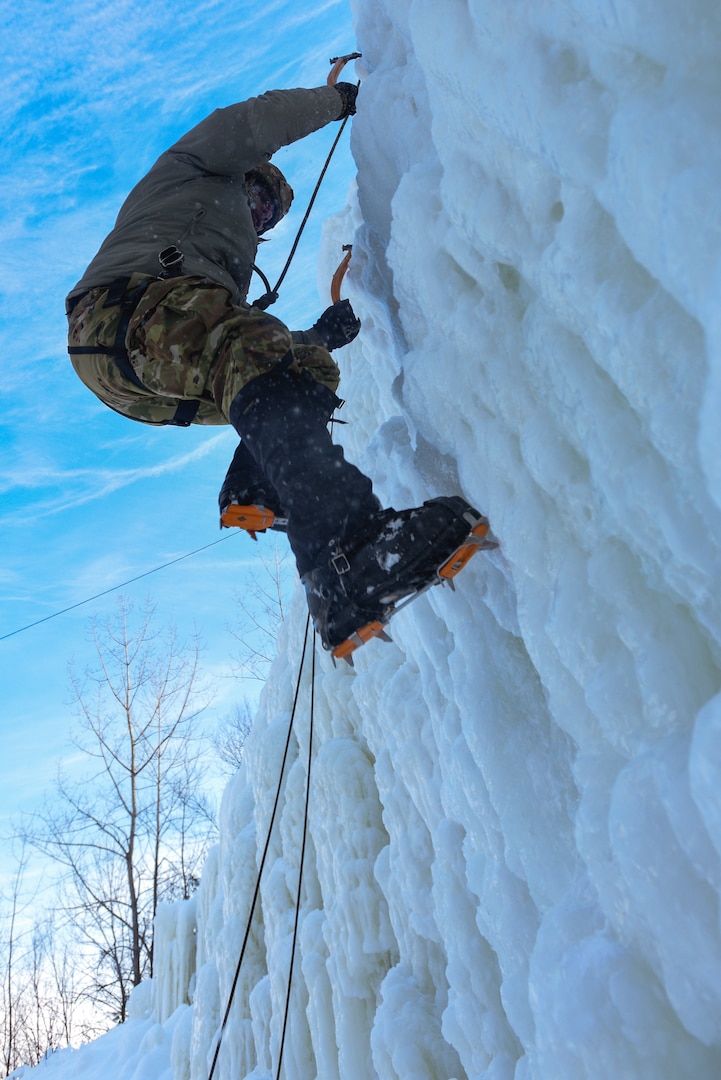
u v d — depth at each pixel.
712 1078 1.03
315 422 1.79
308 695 5.24
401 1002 2.89
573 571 1.37
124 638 21.61
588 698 1.28
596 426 1.25
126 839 20.27
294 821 5.03
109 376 2.01
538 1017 1.26
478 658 1.90
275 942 4.75
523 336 1.53
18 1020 19.88
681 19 0.96
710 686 1.11
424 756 2.62
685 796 1.02
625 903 1.16
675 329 1.05
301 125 2.22
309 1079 4.22
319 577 1.69
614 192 1.06
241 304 2.18
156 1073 7.52
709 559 1.04
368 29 2.30
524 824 1.68
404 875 2.91
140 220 2.12
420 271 1.82
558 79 1.18
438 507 1.65
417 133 2.03
